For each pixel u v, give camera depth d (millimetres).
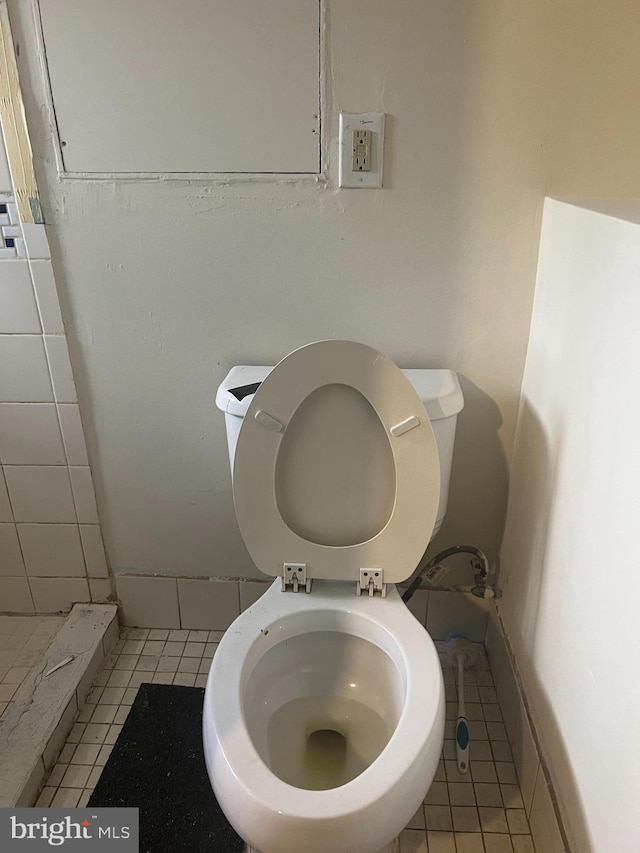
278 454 1137
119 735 1368
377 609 1159
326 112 1186
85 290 1345
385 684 1146
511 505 1450
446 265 1285
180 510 1546
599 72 1140
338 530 1188
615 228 894
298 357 1062
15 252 1311
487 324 1329
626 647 810
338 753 1155
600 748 887
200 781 1271
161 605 1639
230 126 1204
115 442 1484
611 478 879
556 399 1145
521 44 1126
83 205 1274
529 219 1243
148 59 1165
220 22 1137
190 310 1352
